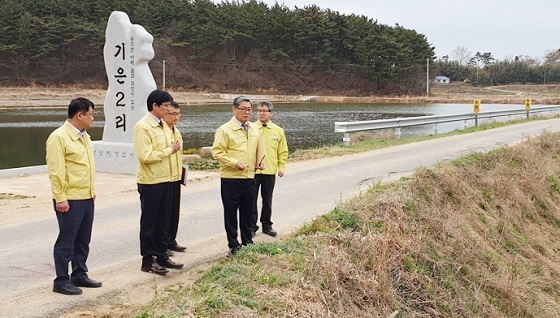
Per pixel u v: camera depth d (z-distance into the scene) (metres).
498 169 14.18
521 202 13.07
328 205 10.09
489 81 112.94
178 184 7.00
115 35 15.05
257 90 82.88
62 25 73.06
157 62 80.44
